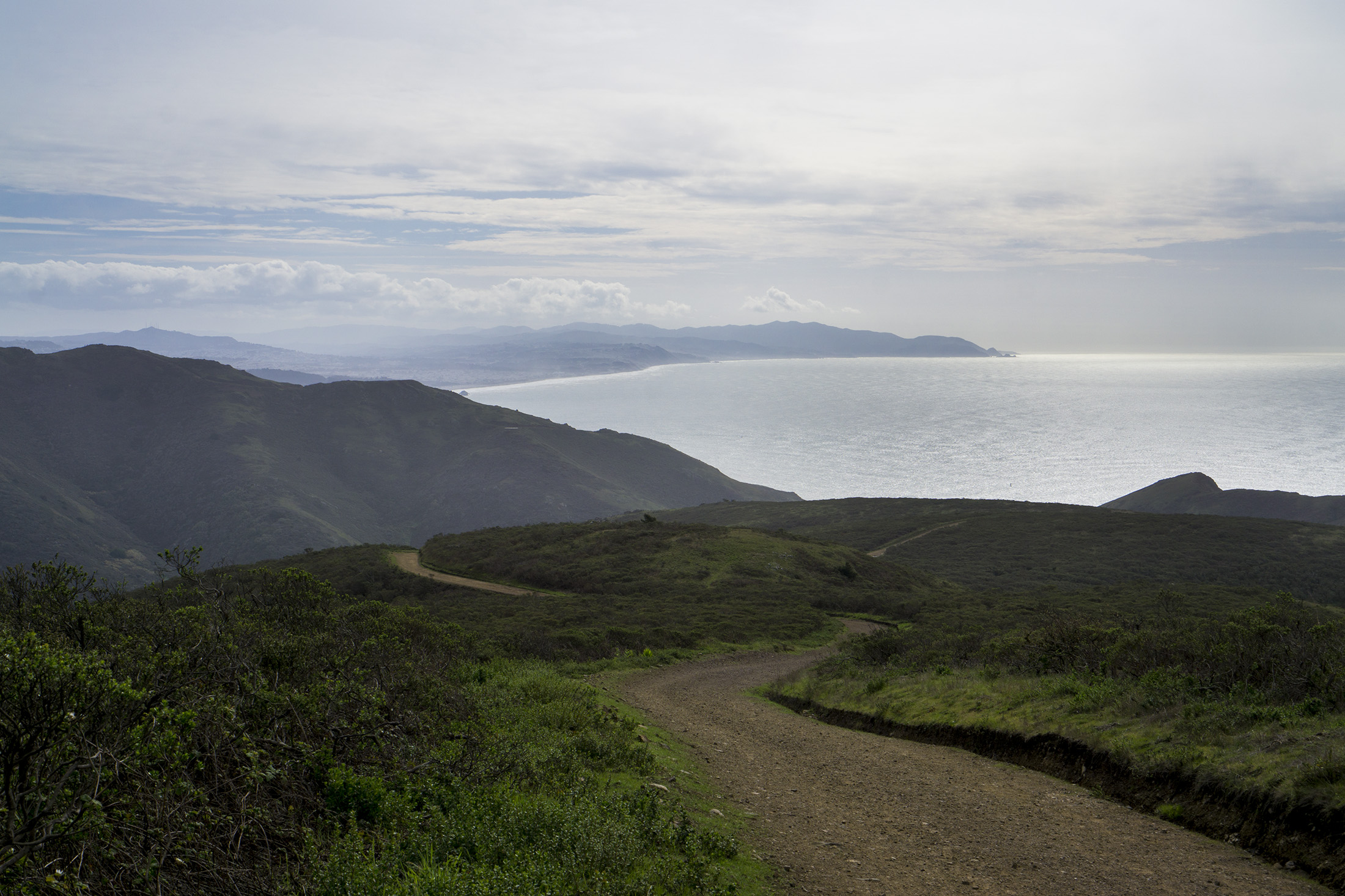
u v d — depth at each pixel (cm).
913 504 11981
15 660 374
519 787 704
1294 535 7175
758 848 702
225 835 450
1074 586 6106
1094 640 1504
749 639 3562
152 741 430
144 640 693
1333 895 579
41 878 344
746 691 2208
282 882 426
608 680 2231
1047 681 1340
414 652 1144
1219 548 6962
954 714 1345
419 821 558
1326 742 758
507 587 5447
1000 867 673
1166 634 1407
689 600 4647
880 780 1022
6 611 761
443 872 439
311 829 502
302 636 891
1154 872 649
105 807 392
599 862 542
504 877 451
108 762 410
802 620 4081
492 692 1205
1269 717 888
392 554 6744
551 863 504
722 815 805
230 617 842
